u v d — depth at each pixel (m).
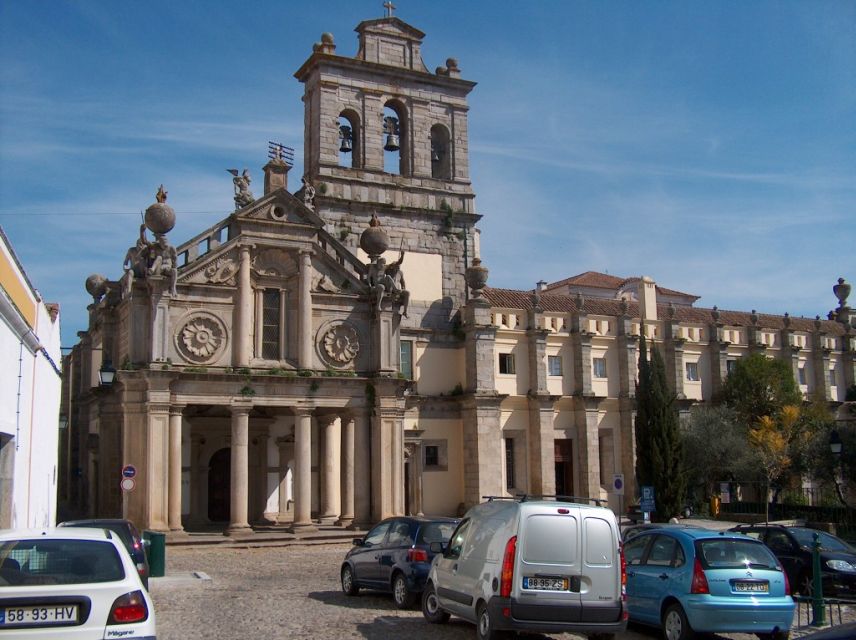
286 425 50.22
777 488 55.75
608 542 16.59
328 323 46.38
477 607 16.91
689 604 17.36
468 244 55.59
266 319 45.28
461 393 53.56
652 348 52.06
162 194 43.03
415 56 55.50
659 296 80.56
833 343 72.56
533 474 55.03
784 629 17.44
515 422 55.41
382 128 54.03
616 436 59.56
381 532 24.22
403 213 53.81
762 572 17.66
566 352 58.22
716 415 57.06
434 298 54.22
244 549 40.19
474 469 52.38
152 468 40.47
